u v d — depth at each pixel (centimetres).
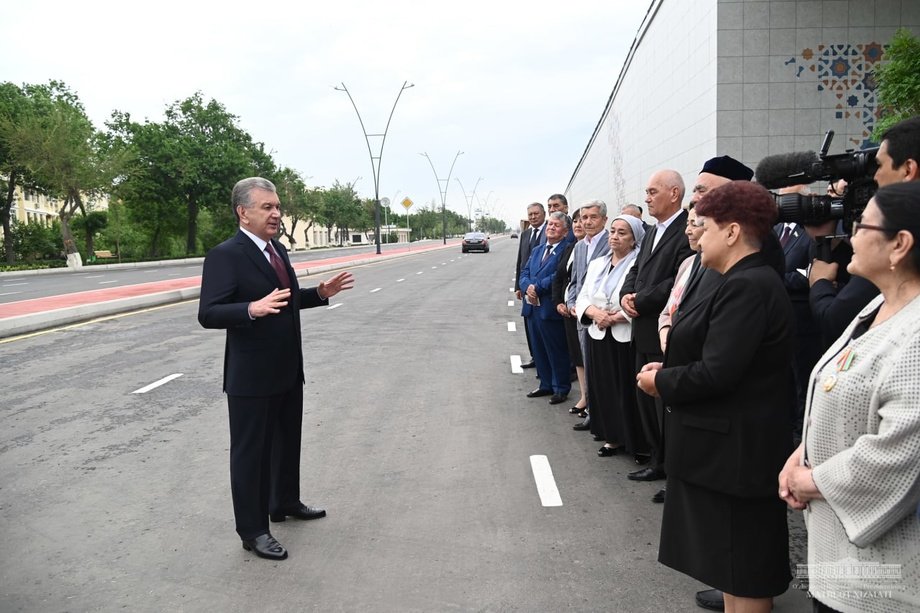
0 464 536
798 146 1272
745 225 251
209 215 6650
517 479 480
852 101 1252
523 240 843
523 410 668
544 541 382
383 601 321
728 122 1288
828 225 347
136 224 5681
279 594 330
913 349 173
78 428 634
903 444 171
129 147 5000
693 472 259
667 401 262
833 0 1242
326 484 479
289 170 7650
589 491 456
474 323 1302
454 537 389
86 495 468
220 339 1148
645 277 454
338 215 9912
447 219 13675
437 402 705
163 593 334
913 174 281
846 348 198
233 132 5909
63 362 957
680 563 271
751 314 242
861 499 180
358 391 764
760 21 1266
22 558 375
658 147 1900
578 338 624
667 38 1766
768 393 249
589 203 590
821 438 200
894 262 184
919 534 177
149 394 764
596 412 536
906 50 915
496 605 315
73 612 317
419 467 510
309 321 1373
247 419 372
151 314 1516
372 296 1867
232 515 430
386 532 398
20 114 4569
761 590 251
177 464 529
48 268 4000
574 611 309
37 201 6956
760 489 247
